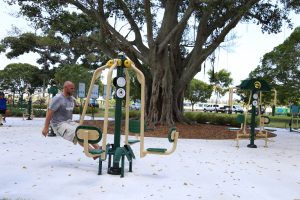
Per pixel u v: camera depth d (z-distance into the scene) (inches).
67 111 273.6
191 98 2529.5
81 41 792.3
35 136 473.1
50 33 1381.6
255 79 464.4
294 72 1243.8
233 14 653.9
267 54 1317.7
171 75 687.1
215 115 898.1
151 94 680.4
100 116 1179.3
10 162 287.1
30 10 714.2
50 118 269.9
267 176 279.1
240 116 501.7
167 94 671.8
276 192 232.1
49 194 202.1
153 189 223.1
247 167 313.6
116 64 263.3
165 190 222.2
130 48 677.3
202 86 2534.5
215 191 226.2
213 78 858.1
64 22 822.5
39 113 1003.9
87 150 237.1
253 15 741.3
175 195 212.5
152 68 673.6
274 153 416.8
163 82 668.7
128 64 263.1
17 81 2011.6
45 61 1782.7
